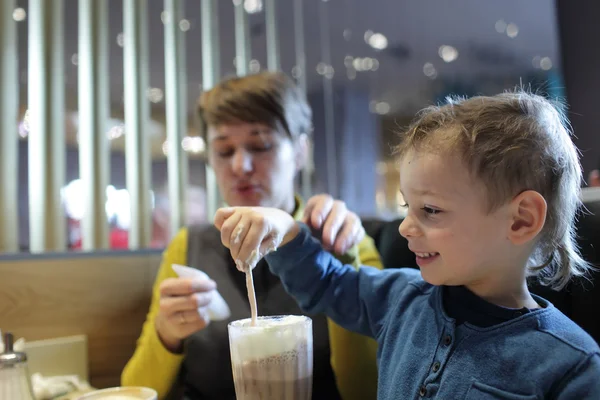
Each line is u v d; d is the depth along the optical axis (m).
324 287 0.81
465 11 3.15
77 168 2.05
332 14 3.03
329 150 3.06
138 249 1.43
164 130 2.37
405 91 3.32
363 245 1.09
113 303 1.35
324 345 1.00
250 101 1.08
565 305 0.81
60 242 1.96
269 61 2.78
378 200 3.18
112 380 1.33
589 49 2.14
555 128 0.62
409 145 0.64
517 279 0.62
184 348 1.03
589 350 0.56
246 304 1.06
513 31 3.31
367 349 0.97
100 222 2.08
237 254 0.69
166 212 2.35
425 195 0.61
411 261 1.07
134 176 2.21
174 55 2.39
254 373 0.65
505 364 0.57
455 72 3.38
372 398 0.97
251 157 1.09
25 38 1.92
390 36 3.26
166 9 2.39
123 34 2.21
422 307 0.70
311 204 0.96
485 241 0.59
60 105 1.98
